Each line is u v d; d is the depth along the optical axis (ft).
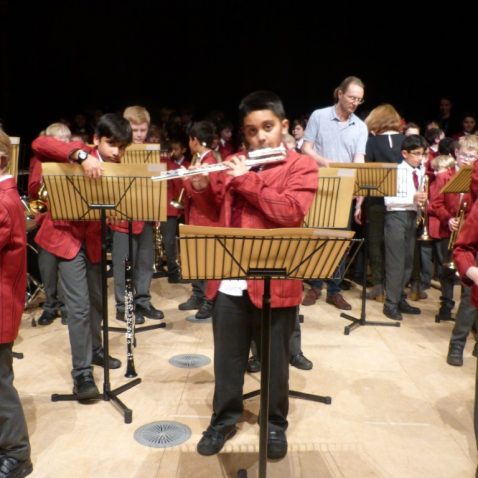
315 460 8.32
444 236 14.19
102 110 34.14
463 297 11.51
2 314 7.23
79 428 9.08
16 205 7.23
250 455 8.40
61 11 33.32
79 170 8.90
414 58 33.99
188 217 12.70
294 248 5.93
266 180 7.07
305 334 13.39
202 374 11.13
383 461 8.34
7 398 7.50
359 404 10.01
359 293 16.96
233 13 34.32
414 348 12.67
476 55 33.30
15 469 7.66
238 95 34.99
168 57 34.53
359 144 14.55
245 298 7.80
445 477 8.00
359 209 16.44
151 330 13.56
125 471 8.00
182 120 28.32
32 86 33.55
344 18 34.06
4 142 7.12
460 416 9.67
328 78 34.71
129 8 33.86
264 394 6.43
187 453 8.44
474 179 7.43
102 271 9.51
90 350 10.00
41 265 13.67
